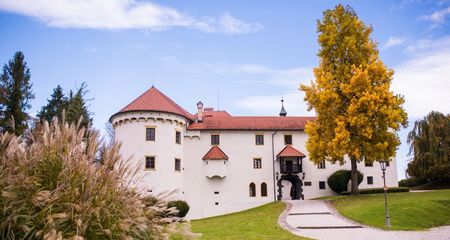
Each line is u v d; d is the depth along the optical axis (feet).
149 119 128.47
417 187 165.07
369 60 115.44
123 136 128.67
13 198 19.11
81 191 20.81
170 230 24.47
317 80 116.47
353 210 88.58
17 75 132.26
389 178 145.89
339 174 140.26
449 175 145.89
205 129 141.28
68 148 22.08
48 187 20.56
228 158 141.18
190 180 137.39
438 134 152.25
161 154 127.24
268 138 145.28
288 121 151.53
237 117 152.15
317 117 117.50
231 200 137.80
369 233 62.49
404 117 112.27
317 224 74.84
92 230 20.34
